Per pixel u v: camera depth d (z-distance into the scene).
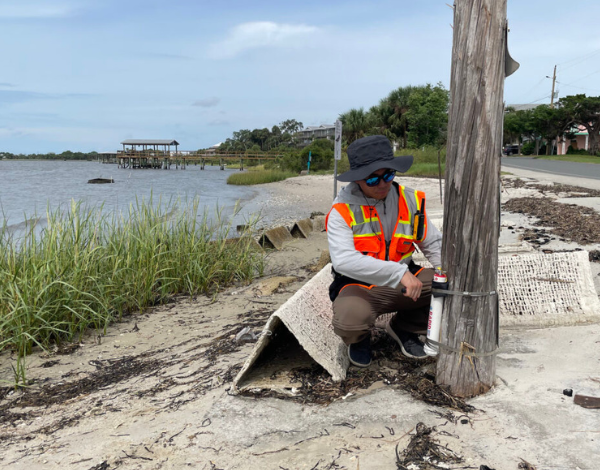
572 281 3.82
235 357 3.52
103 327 4.84
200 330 4.50
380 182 2.63
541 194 13.34
